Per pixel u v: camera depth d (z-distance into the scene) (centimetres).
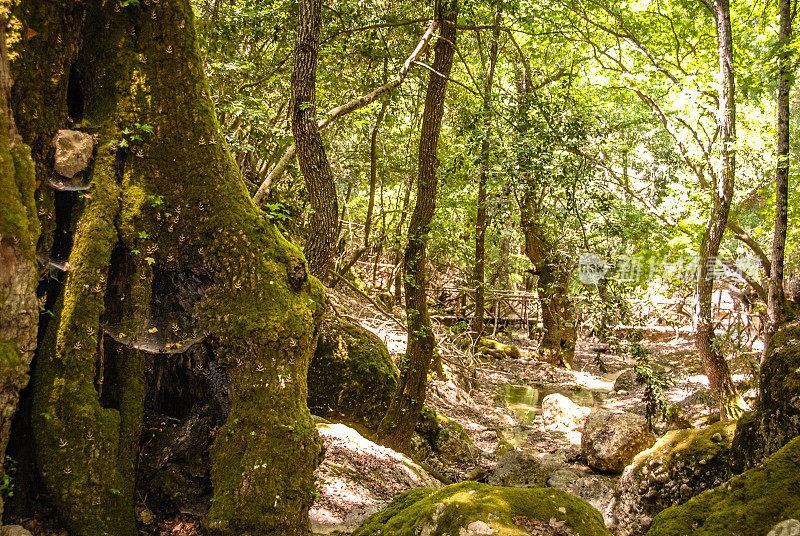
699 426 873
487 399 1248
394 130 1254
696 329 859
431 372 1153
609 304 695
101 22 321
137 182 322
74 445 285
